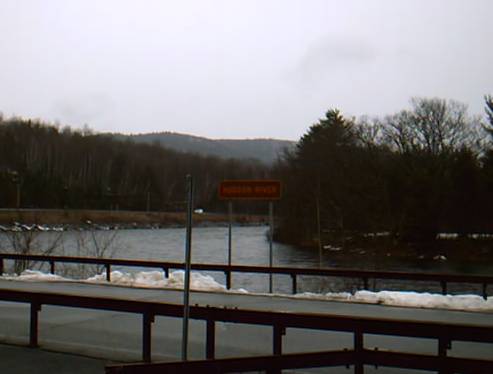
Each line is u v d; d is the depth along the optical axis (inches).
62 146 5457.7
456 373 239.5
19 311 467.5
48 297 330.0
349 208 2223.2
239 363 228.7
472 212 2313.0
